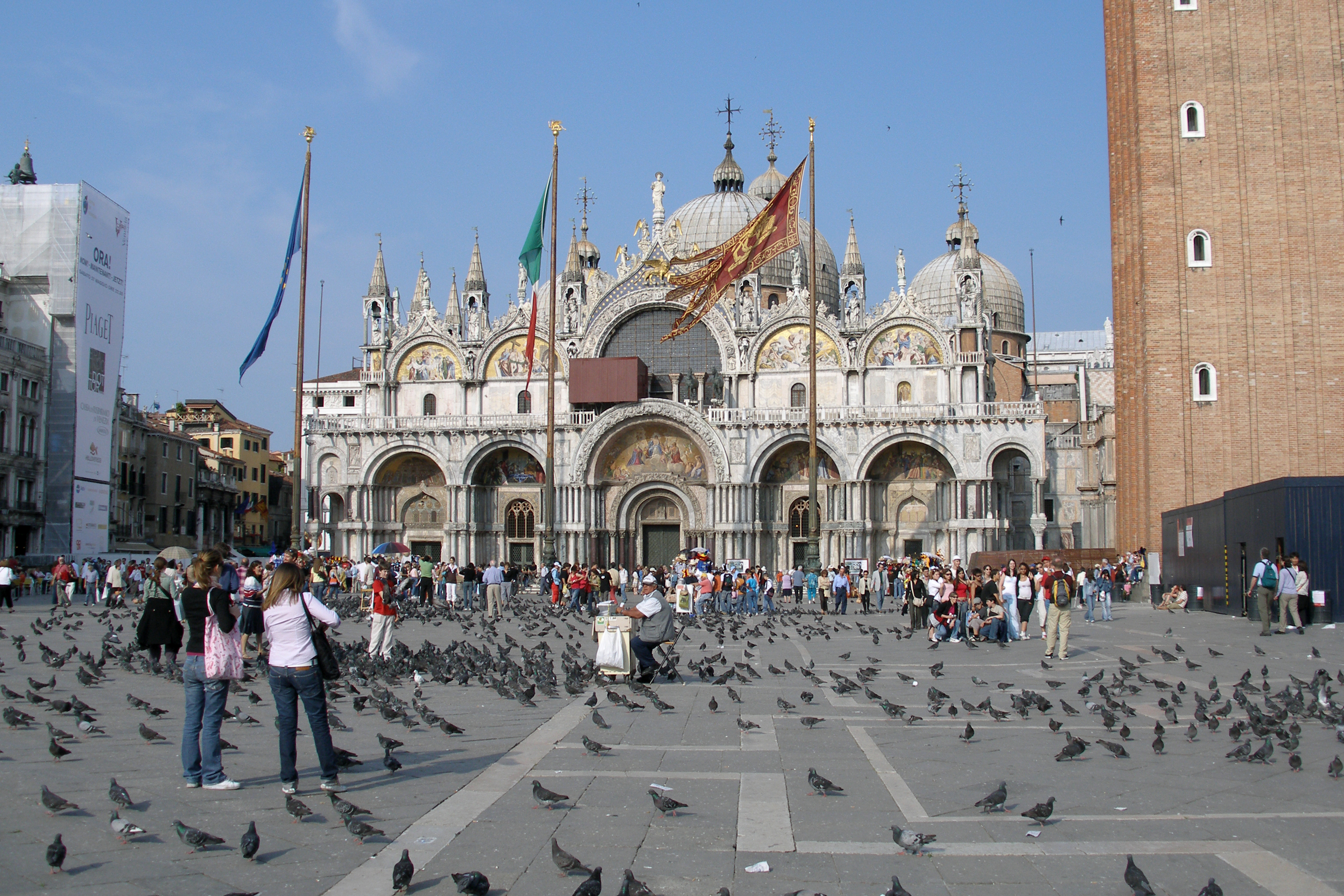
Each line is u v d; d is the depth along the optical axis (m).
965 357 91.94
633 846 13.33
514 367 99.56
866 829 14.09
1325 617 45.34
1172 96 66.00
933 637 41.41
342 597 68.56
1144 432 66.56
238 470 147.50
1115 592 67.31
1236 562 51.94
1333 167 64.44
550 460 65.38
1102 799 15.62
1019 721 22.28
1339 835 13.89
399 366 101.12
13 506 88.31
